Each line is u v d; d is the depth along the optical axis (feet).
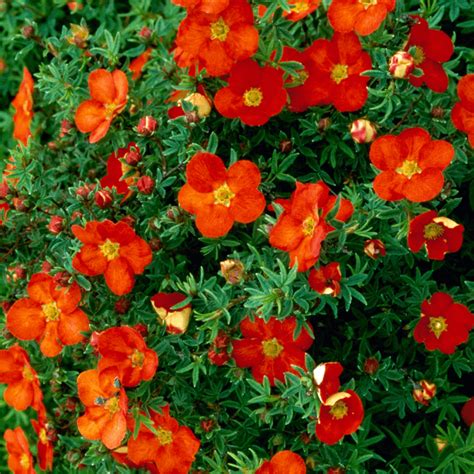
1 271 1.67
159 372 1.46
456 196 1.57
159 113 1.59
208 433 1.47
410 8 1.66
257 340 1.44
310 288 1.40
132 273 1.46
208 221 1.42
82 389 1.44
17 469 1.69
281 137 1.51
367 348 1.48
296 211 1.37
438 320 1.44
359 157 1.51
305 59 1.50
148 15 1.81
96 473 1.58
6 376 1.57
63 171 1.67
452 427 1.49
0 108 2.04
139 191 1.46
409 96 1.47
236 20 1.44
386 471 1.50
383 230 1.45
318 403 1.36
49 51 1.67
